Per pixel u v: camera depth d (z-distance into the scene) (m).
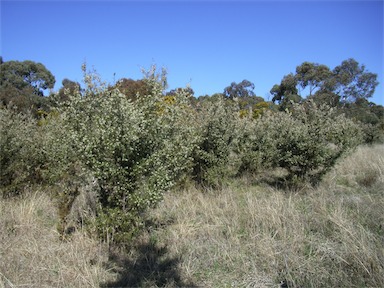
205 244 4.99
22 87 39.38
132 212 4.90
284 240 4.81
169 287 3.88
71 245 4.62
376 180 8.73
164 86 5.54
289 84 35.88
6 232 5.15
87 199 5.77
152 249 4.92
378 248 4.19
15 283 3.76
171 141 5.45
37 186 7.71
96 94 5.28
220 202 7.08
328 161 8.80
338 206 5.77
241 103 33.03
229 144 8.90
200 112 8.98
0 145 7.08
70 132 5.07
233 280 4.07
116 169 4.71
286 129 8.99
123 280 4.06
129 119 4.75
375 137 22.00
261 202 6.53
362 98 39.22
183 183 8.15
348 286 3.67
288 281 3.86
